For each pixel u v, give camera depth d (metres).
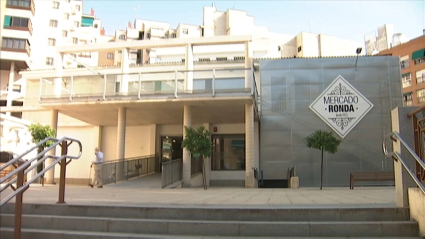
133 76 16.00
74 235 5.30
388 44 57.66
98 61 63.62
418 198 4.92
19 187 5.11
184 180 16.12
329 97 21.19
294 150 20.81
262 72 21.75
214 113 18.34
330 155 20.62
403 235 4.91
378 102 21.02
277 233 5.07
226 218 5.45
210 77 15.45
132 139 22.95
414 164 5.37
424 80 45.31
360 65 21.41
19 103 42.09
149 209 5.68
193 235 5.18
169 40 17.89
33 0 45.56
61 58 18.61
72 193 9.77
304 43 64.06
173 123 22.30
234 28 63.53
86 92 16.28
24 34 43.50
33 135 16.09
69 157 6.62
